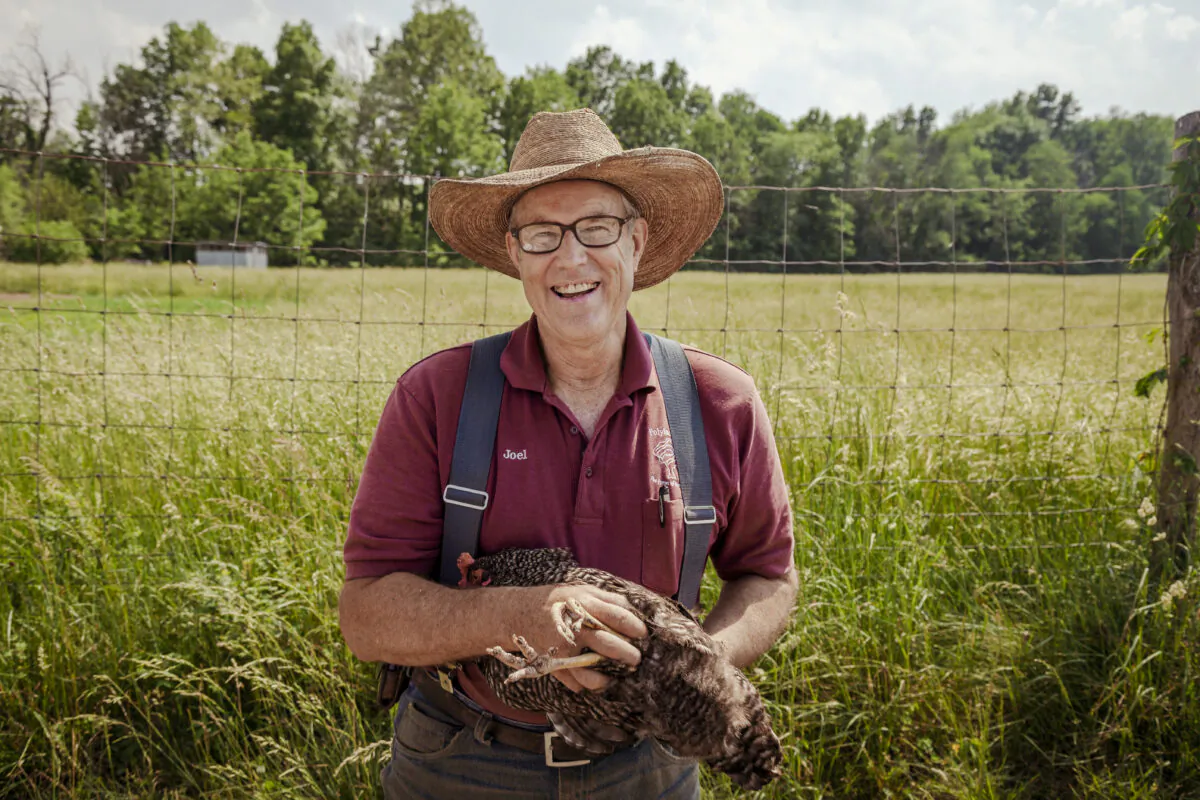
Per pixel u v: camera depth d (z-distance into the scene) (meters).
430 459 1.84
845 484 4.24
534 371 1.83
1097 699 3.38
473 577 1.76
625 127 93.44
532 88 84.94
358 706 3.44
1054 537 4.39
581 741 1.70
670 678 1.56
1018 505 4.60
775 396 4.72
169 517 3.98
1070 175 99.44
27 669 3.36
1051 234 62.47
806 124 110.31
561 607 1.46
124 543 4.06
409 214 53.66
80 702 3.30
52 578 3.57
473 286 17.86
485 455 1.80
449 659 1.67
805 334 7.27
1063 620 3.64
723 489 1.91
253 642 3.24
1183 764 3.07
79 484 4.38
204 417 5.10
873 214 61.28
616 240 1.85
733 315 7.03
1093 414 5.34
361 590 1.79
